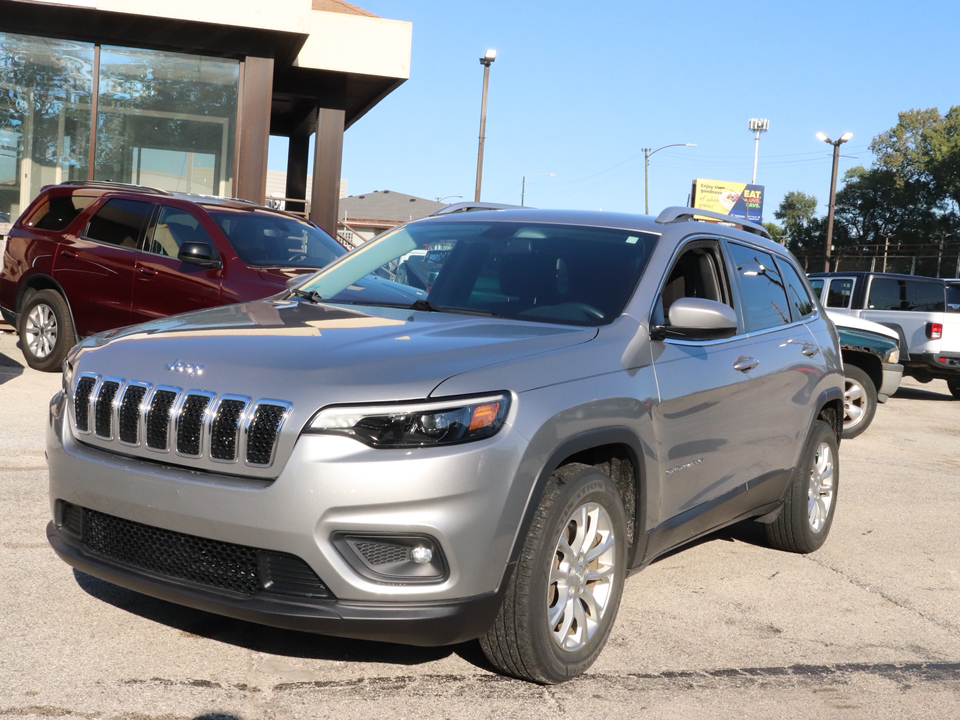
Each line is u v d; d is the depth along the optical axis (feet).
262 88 50.16
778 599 15.75
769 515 17.71
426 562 10.14
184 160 50.34
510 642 10.94
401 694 10.98
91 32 47.93
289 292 15.37
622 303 13.33
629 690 11.64
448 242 15.39
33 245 32.55
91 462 11.07
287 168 77.46
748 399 15.19
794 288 18.72
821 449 18.97
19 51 47.34
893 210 262.26
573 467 11.45
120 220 30.91
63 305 31.76
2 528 15.96
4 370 32.55
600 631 11.99
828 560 18.42
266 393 10.26
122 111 49.16
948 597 16.61
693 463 13.82
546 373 11.18
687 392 13.38
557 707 10.98
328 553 9.90
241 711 10.31
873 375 35.53
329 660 11.76
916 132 258.16
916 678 12.81
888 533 20.95
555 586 11.46
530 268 14.24
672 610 14.78
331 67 54.95
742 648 13.41
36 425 24.32
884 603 16.01
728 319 12.90
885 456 31.24
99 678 10.82
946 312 48.37
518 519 10.47
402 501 9.87
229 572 10.44
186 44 48.88
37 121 48.06
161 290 28.94
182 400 10.65
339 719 10.29
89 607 12.89
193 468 10.52
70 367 12.23
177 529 10.39
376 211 208.44
